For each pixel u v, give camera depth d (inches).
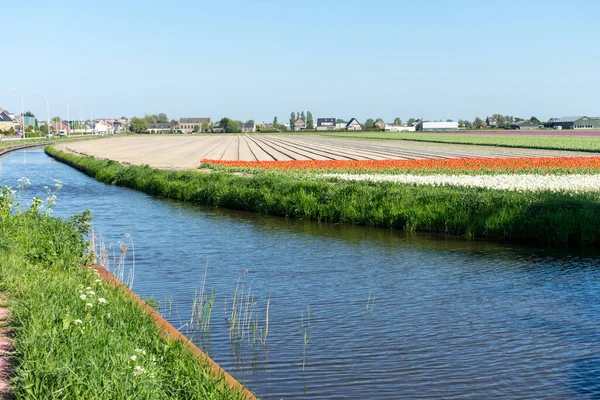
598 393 324.8
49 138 6092.5
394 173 1584.6
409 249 731.4
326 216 973.8
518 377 345.7
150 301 465.7
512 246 748.0
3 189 676.1
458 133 6924.2
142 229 892.6
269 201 1079.0
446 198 890.1
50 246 539.5
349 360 369.4
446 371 354.0
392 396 319.6
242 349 386.9
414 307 483.8
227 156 2615.7
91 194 1393.9
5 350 292.8
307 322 443.2
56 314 325.4
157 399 237.1
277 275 596.7
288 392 323.6
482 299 507.2
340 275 596.4
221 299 506.0
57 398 228.2
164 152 3132.4
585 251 715.4
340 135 6806.1
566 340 407.5
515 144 3403.1
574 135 5556.1
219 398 249.3
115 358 264.7
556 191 1047.0
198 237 822.5
